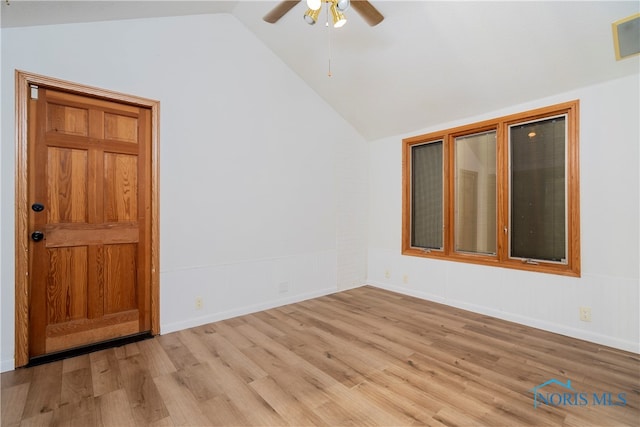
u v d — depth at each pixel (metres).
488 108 3.16
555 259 2.80
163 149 2.74
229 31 3.15
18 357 2.12
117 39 2.50
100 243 2.50
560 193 2.76
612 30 2.10
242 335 2.73
